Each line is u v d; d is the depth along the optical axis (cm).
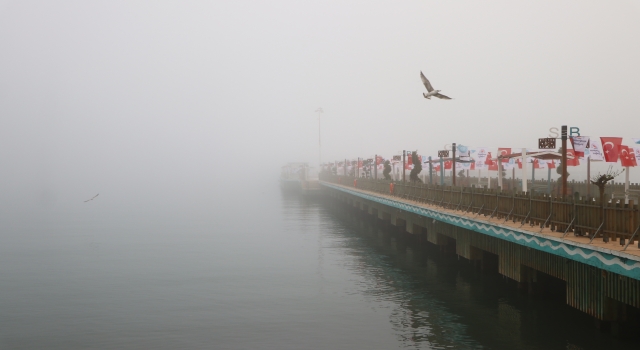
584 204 1734
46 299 2669
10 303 2594
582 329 1869
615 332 1691
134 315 2356
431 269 3231
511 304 2308
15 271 3428
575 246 1628
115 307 2498
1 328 2189
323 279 3041
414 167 5191
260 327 2147
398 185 4644
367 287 2809
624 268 1377
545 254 2006
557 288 2353
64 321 2281
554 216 1961
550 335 1894
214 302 2562
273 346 1919
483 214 2698
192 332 2100
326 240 4712
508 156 3303
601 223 1630
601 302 1659
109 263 3700
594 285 1692
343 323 2177
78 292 2817
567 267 1845
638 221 1444
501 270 2464
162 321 2258
